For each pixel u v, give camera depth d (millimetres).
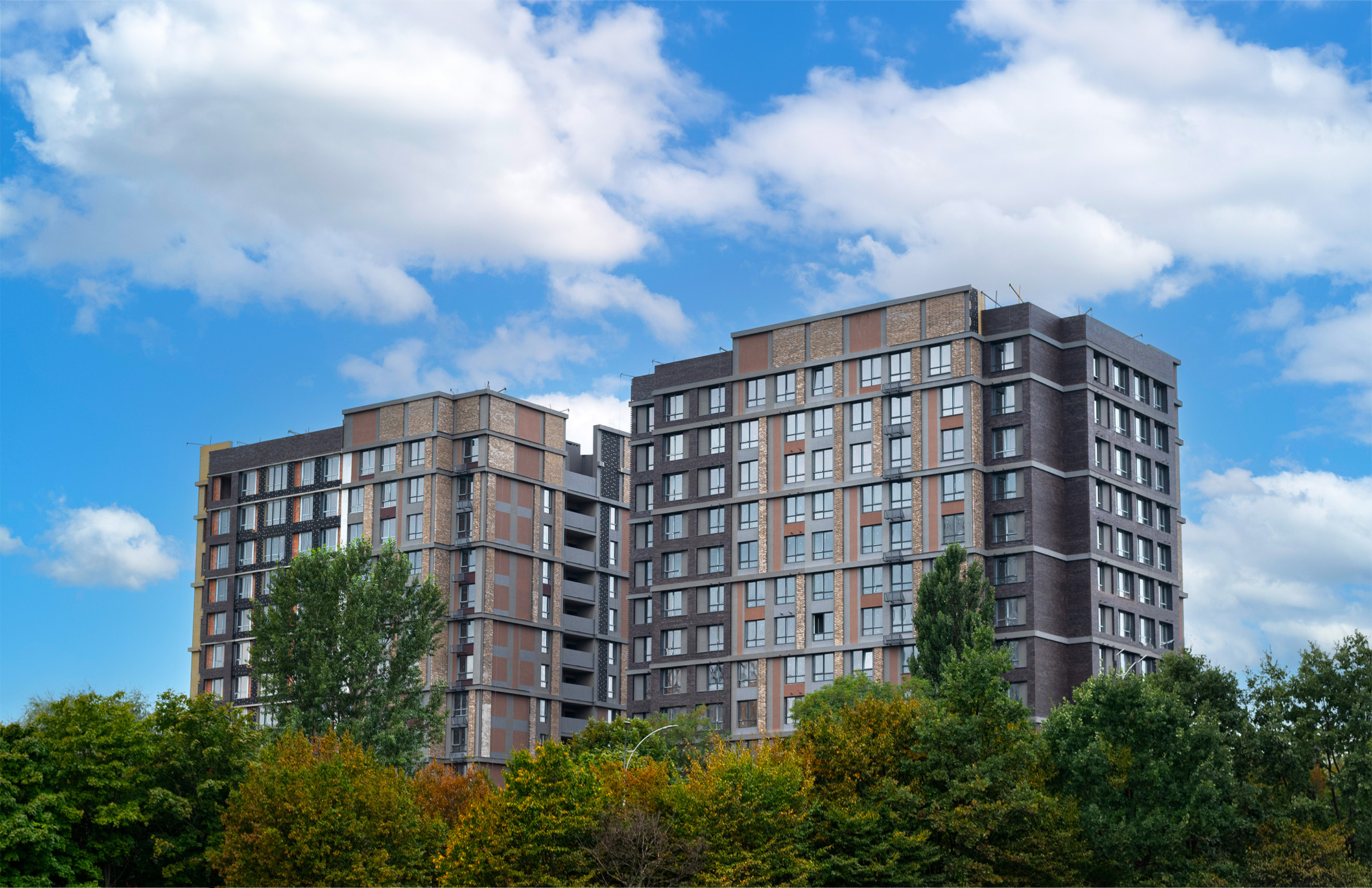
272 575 112250
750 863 71000
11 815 72188
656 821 72000
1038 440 131625
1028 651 127438
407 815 79938
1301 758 84625
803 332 143250
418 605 115312
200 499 180375
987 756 76312
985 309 135875
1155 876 78000
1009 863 74500
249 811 75125
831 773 77812
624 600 172375
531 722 159375
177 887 80312
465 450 162875
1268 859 78938
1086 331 135750
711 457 146500
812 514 139375
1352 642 87062
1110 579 134125
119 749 78375
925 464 133875
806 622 137500
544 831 70938
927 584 113875
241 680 169750
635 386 154125
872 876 72875
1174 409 146250
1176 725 81000
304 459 171375
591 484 172125
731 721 139625
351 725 106062
